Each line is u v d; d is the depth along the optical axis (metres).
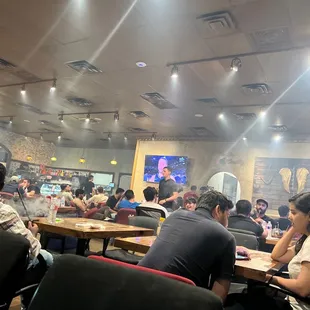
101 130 9.58
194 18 3.46
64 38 4.25
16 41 4.50
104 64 4.91
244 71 4.55
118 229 3.04
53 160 13.23
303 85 4.79
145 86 5.63
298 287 1.76
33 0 3.49
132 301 0.74
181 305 0.71
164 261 1.63
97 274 0.80
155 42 4.05
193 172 8.71
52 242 3.63
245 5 3.16
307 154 7.43
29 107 7.96
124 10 3.46
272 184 7.68
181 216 1.81
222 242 1.67
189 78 5.03
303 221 1.96
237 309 1.83
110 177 12.28
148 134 9.28
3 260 1.26
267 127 7.13
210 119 7.07
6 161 11.48
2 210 1.90
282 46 3.79
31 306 0.79
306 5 3.04
